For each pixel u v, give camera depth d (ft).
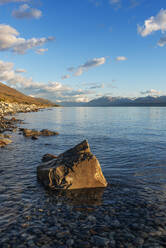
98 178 38.01
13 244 21.58
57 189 36.50
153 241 22.30
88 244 21.72
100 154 62.80
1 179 41.24
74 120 212.23
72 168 38.47
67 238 22.72
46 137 98.02
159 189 36.47
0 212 28.09
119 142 83.82
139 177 42.45
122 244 21.77
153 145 76.74
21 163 52.80
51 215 27.53
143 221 26.25
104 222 25.96
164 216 27.48
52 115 308.19
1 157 58.70
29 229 24.29
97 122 187.42
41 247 21.13
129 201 31.91
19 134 104.99
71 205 30.53
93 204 30.89
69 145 78.74
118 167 49.26
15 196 33.40
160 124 165.07
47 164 43.47
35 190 36.01
